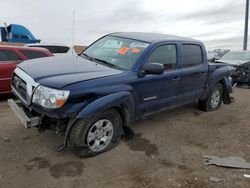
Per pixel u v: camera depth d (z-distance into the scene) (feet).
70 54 17.95
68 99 11.66
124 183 11.27
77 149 12.63
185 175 12.17
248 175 12.50
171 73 16.83
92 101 12.37
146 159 13.39
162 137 16.33
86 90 12.16
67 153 13.33
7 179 10.99
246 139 16.89
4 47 22.99
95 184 11.07
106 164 12.62
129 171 12.18
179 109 22.72
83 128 12.26
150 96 15.71
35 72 13.10
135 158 13.39
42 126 12.50
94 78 12.81
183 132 17.42
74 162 12.57
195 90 19.76
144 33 18.38
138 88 14.69
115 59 15.52
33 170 11.73
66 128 12.35
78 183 11.05
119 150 14.08
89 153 12.98
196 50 19.52
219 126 19.07
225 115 21.93
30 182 10.90
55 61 15.24
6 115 18.42
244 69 36.45
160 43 16.25
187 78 18.35
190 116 20.98
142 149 14.44
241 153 14.80
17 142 14.23
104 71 13.89
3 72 22.26
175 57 17.39
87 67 14.20
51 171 11.74
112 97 12.91
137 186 11.14
